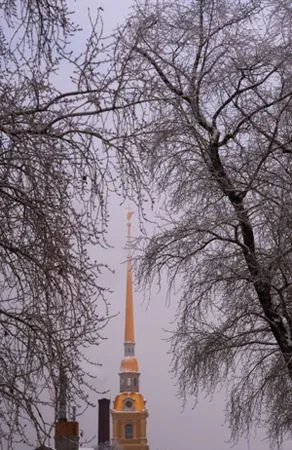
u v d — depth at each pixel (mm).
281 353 15227
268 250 14539
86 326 8828
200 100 14844
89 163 9055
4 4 8945
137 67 9930
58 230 8789
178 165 14859
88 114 9016
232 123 14883
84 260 8938
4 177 8727
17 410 8414
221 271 15344
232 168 14688
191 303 16031
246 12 15258
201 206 15250
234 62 14695
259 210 14188
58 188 8867
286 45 15070
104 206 9133
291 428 17250
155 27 14148
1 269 8836
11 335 8641
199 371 16391
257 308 15789
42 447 8469
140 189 9477
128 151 9273
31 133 8664
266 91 15203
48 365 8508
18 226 8789
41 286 8711
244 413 17062
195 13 15039
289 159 14617
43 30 8961
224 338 16125
